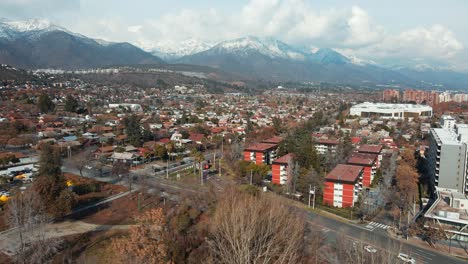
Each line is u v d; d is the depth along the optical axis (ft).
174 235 198.80
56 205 240.32
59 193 251.39
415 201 312.91
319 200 306.76
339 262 190.08
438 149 331.77
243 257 165.07
